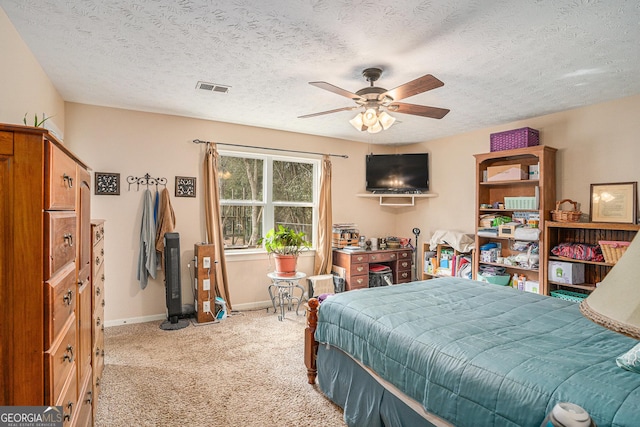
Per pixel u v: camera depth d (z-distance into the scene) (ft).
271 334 11.60
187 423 6.75
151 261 12.51
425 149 17.37
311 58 8.14
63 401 4.15
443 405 4.92
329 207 16.46
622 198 10.62
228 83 9.81
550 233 11.68
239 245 14.92
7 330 3.50
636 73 8.82
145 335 11.31
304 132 15.81
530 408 4.02
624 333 1.52
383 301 7.74
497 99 10.89
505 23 6.51
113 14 6.35
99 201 11.96
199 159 13.66
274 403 7.52
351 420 6.75
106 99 11.27
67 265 4.51
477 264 13.69
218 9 6.16
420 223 17.63
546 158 11.82
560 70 8.68
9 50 6.50
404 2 5.88
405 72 8.87
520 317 6.73
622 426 3.42
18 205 3.51
